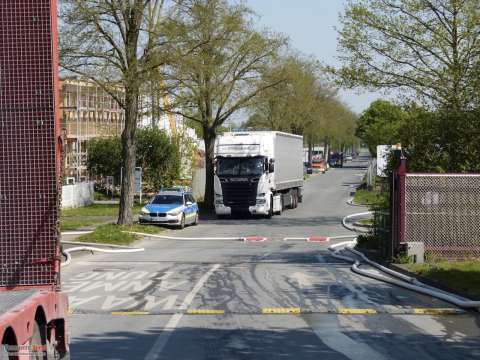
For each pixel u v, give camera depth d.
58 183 7.91
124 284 16.31
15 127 7.90
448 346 9.76
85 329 11.07
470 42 30.52
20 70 7.89
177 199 36.75
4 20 7.90
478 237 18.11
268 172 43.03
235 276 17.48
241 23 40.31
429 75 31.89
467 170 22.05
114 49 28.89
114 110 61.44
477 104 22.97
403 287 15.20
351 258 21.00
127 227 31.22
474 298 12.92
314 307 12.93
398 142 23.41
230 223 39.94
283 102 56.06
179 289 15.38
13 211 7.89
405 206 18.08
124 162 31.42
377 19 32.16
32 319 6.51
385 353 9.34
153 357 9.17
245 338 10.33
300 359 9.03
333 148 170.62
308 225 37.97
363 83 33.06
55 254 7.91
